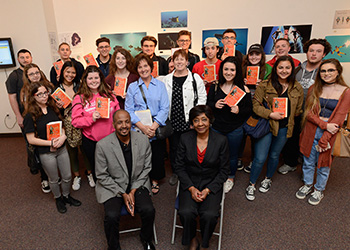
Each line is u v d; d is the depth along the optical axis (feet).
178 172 6.66
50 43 14.62
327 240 6.78
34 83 7.02
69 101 8.39
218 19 14.17
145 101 8.22
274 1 13.47
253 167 8.61
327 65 7.32
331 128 7.45
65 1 14.94
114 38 15.25
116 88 8.57
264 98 8.16
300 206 8.29
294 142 10.03
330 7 13.12
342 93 7.36
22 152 13.61
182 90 8.43
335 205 8.30
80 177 10.03
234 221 7.61
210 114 6.26
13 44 14.55
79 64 11.19
